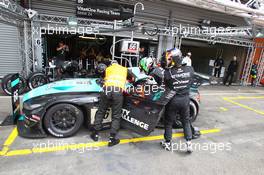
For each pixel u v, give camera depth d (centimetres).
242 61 1215
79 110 337
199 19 1001
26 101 337
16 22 573
